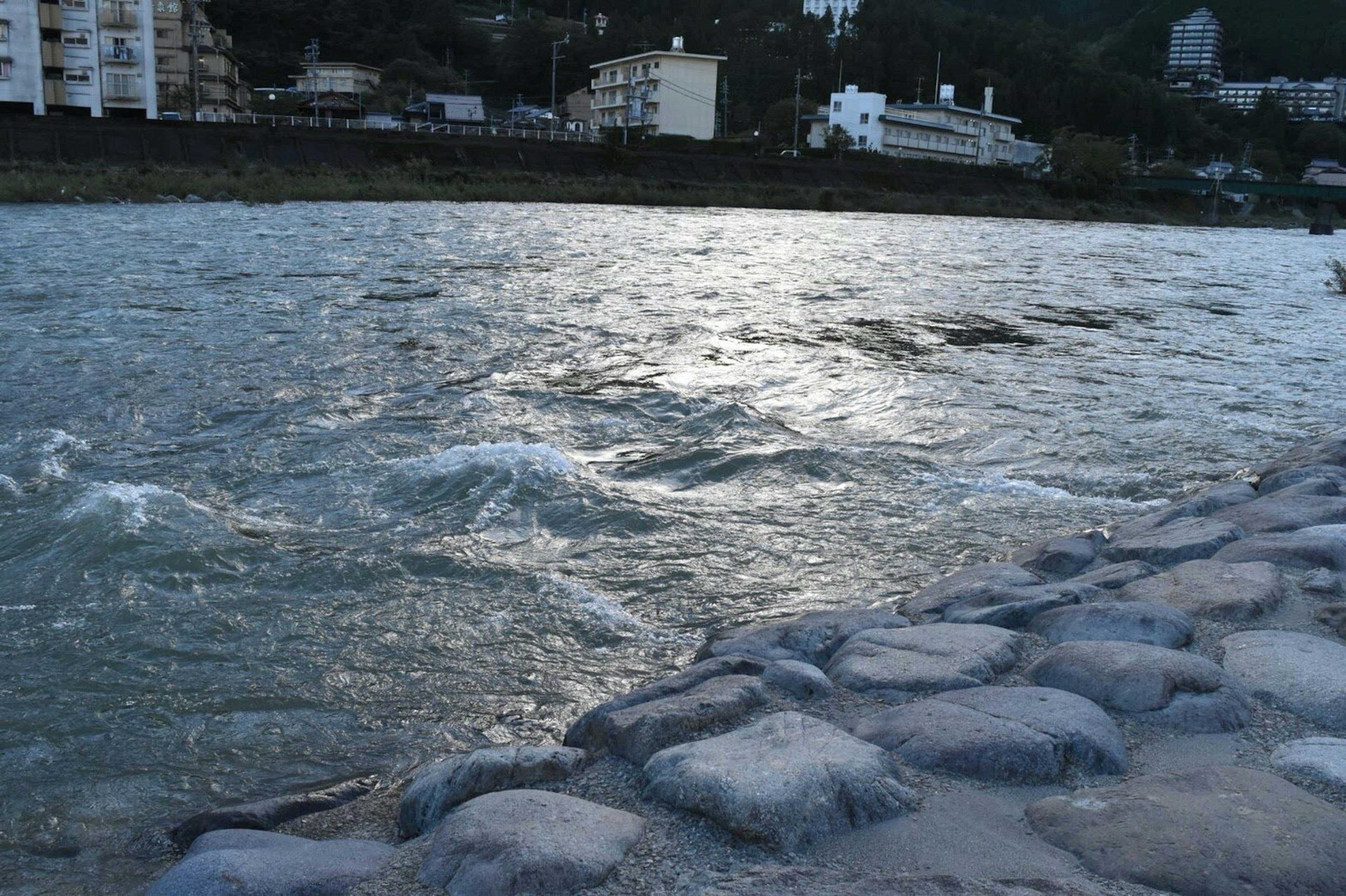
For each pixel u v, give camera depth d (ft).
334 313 46.78
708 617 17.38
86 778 12.26
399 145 171.63
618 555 19.97
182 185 128.36
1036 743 9.44
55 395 30.91
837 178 216.54
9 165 126.82
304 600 17.40
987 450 28.37
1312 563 15.49
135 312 45.09
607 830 8.51
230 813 10.84
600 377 35.78
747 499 23.68
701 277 66.69
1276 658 11.70
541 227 106.01
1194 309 62.13
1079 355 43.37
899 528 21.95
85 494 21.62
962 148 332.60
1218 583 14.46
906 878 7.52
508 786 9.82
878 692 11.46
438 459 24.70
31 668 14.89
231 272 59.77
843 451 27.04
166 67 241.35
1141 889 7.52
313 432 27.86
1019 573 16.49
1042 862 7.99
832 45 460.55
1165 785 8.87
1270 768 9.43
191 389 32.17
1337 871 7.59
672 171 197.36
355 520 21.33
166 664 15.12
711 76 291.99
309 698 14.26
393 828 10.50
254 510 21.79
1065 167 275.39
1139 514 23.18
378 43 432.25
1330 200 246.68
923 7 526.16
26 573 18.10
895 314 53.72
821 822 8.45
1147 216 240.12
